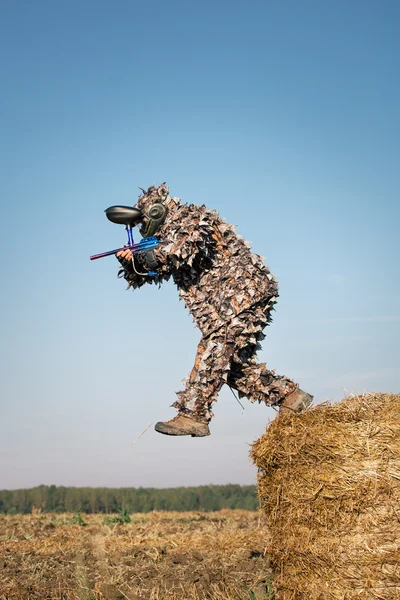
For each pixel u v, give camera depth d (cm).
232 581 535
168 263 536
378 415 408
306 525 418
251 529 846
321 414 421
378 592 391
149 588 526
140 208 542
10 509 1281
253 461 456
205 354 516
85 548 722
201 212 526
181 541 753
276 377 540
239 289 519
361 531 399
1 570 590
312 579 413
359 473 402
